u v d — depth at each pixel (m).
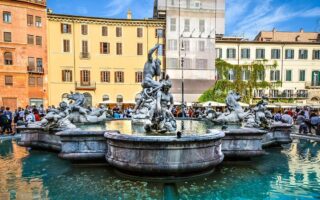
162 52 46.38
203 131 8.35
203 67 46.47
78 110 11.52
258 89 46.12
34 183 6.50
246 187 6.30
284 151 10.35
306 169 7.80
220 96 42.22
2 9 39.97
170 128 7.76
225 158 7.99
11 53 40.78
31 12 41.69
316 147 11.20
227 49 48.00
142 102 12.11
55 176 6.96
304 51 48.88
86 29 44.12
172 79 45.59
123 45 45.41
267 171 7.56
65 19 43.25
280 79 48.44
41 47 42.53
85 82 44.12
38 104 42.31
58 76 43.28
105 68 44.91
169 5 45.53
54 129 8.98
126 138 6.21
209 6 46.66
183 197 5.68
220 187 6.26
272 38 53.03
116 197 5.62
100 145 7.45
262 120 10.11
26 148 10.68
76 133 7.36
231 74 45.97
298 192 6.08
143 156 6.17
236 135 7.80
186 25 46.09
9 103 40.47
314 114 16.06
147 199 5.52
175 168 6.09
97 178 6.71
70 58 43.66
